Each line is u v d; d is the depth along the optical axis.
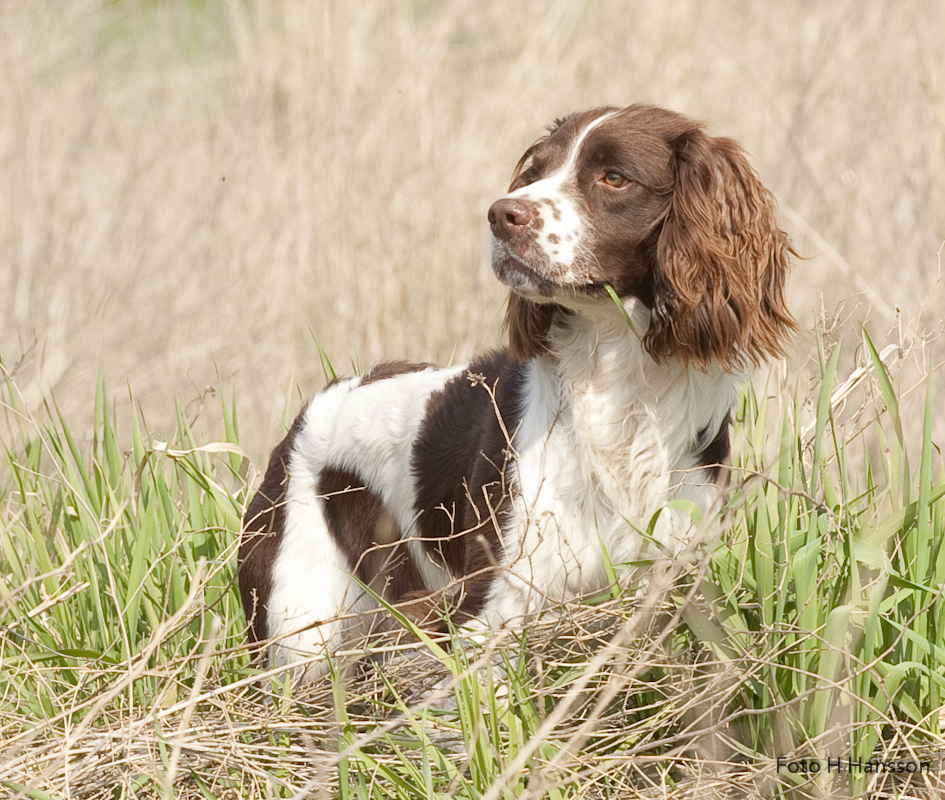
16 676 6.55
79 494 7.26
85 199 14.39
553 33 15.48
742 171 6.59
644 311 6.62
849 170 12.73
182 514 7.84
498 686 5.81
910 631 5.62
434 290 12.36
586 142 6.63
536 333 6.77
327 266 12.52
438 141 13.23
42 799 5.19
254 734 6.02
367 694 6.15
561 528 6.50
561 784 5.09
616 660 5.55
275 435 11.65
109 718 6.14
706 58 15.34
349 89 13.12
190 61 18.70
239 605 7.77
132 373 12.54
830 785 5.59
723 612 5.82
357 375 8.41
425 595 6.91
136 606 6.80
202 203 14.02
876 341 10.49
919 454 9.37
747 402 7.35
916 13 12.55
